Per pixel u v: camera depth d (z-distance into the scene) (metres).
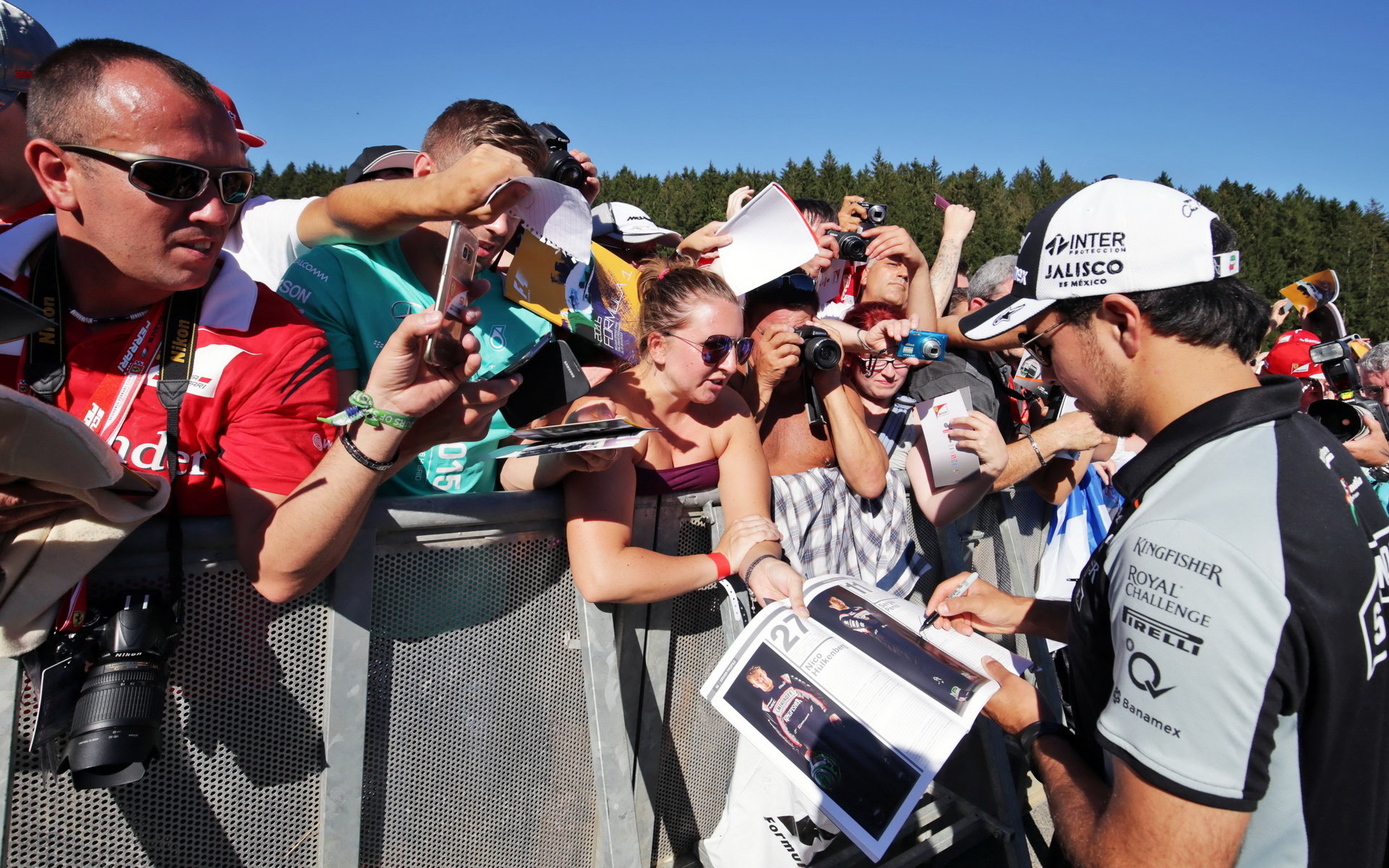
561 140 2.41
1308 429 1.23
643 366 1.99
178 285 1.24
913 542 2.64
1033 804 3.14
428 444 1.32
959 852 2.85
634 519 1.90
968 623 1.92
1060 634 1.80
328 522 1.23
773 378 2.30
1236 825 1.05
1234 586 1.04
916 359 2.52
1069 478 3.12
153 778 1.28
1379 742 1.12
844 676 1.69
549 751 1.76
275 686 1.38
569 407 1.74
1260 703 1.04
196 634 1.29
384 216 1.64
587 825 1.84
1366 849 1.14
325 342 1.43
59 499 1.07
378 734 1.51
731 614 1.98
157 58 1.22
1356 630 1.07
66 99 1.17
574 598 1.79
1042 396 3.16
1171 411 1.25
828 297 3.15
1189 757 1.05
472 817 1.65
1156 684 1.08
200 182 1.21
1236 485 1.11
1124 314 1.27
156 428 1.25
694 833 2.14
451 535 1.56
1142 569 1.12
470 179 1.36
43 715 1.07
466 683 1.62
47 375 1.23
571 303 1.84
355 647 1.43
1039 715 1.52
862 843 1.52
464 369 1.22
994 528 3.08
